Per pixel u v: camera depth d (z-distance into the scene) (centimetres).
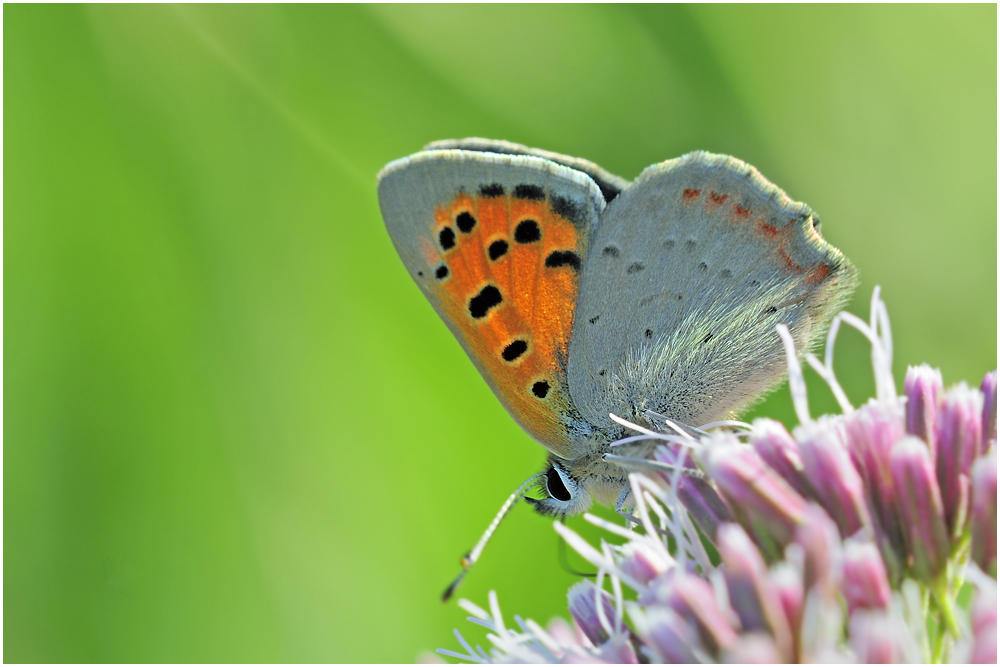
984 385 20
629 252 21
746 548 20
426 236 21
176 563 22
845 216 23
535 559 23
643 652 20
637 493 20
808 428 20
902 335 23
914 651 20
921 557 20
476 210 21
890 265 23
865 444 20
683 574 20
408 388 23
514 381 21
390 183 21
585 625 20
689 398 21
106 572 22
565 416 21
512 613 23
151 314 23
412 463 23
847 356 23
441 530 23
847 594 20
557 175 21
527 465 23
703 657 20
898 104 23
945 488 20
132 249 23
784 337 20
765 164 23
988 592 20
